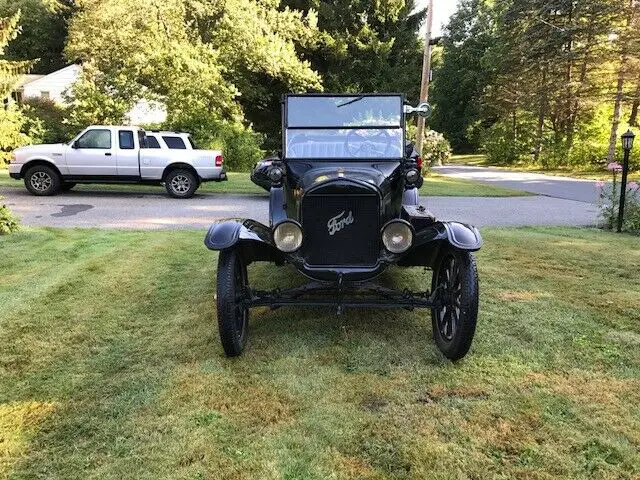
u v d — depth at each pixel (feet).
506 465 8.48
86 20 85.46
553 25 98.63
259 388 10.92
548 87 103.30
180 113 72.54
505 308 15.67
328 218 12.50
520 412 9.98
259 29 92.73
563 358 12.37
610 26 88.69
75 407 10.21
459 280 12.07
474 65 180.96
